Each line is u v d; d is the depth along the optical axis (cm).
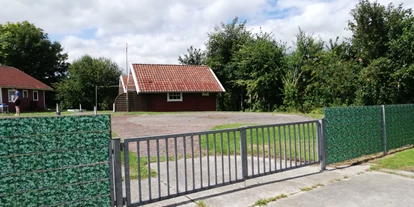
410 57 1344
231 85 3036
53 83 3903
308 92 2162
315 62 2158
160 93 2359
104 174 328
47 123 292
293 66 2311
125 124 1234
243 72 2683
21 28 3866
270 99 2497
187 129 1024
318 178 484
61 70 4344
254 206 366
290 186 443
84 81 3512
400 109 711
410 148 721
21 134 279
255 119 1356
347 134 579
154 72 2520
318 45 2261
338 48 2144
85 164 315
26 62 3925
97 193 323
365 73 1512
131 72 2536
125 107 2303
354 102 1708
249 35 3067
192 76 2627
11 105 2505
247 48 2633
